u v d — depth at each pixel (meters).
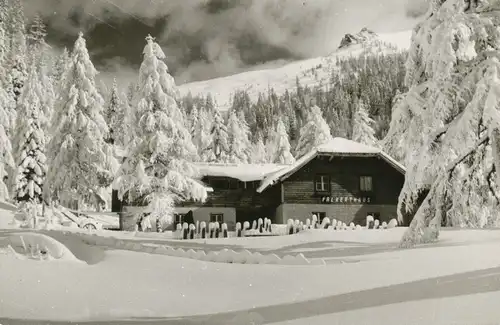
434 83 16.39
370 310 8.16
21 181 46.38
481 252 14.09
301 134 71.00
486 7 16.23
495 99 13.87
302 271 12.06
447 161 15.68
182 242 24.14
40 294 10.00
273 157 80.00
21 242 14.53
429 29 17.91
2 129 47.19
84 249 17.20
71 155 44.03
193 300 9.76
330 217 43.38
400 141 19.20
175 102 39.59
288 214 43.03
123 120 84.62
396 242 20.81
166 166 39.00
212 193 45.69
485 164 15.41
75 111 44.50
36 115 48.38
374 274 11.30
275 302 9.32
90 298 9.88
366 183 44.41
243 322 8.00
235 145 76.25
